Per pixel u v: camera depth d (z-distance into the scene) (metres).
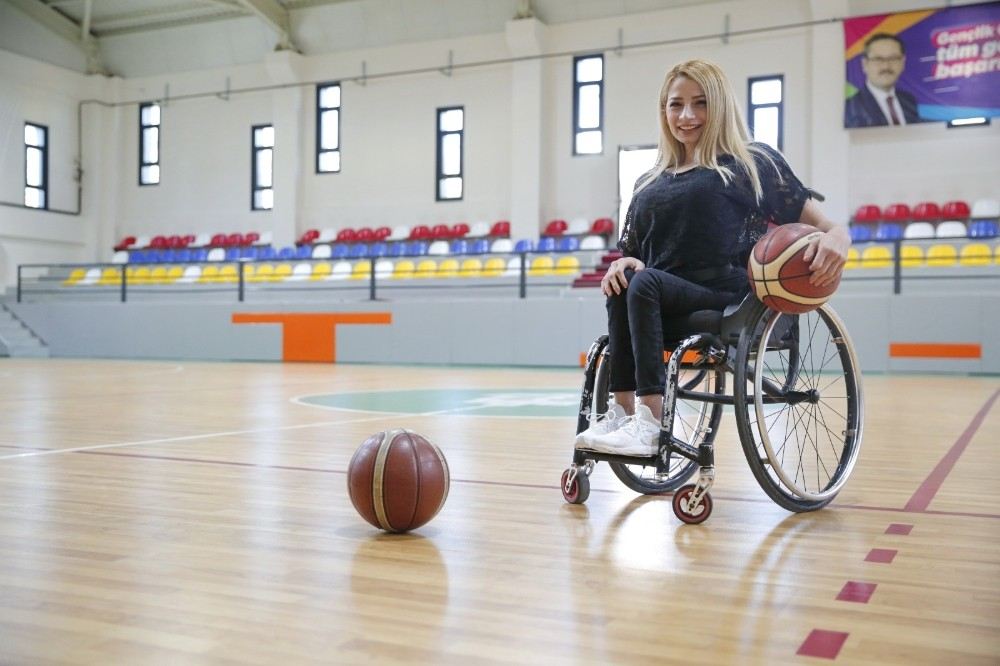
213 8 15.87
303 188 15.86
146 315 13.45
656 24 13.48
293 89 15.60
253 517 2.24
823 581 1.65
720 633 1.34
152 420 4.89
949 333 9.52
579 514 2.29
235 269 14.91
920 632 1.35
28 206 16.11
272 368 10.97
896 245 9.83
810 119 12.69
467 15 14.48
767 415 5.22
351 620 1.40
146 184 17.22
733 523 2.18
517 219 14.01
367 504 2.00
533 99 13.89
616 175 13.80
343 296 13.32
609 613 1.44
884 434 4.26
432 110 14.97
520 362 11.24
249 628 1.36
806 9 12.67
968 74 11.70
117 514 2.27
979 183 12.05
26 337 14.18
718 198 2.31
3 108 15.67
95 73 17.08
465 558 1.82
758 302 2.20
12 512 2.30
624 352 2.33
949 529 2.12
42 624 1.38
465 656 1.24
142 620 1.40
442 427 4.52
